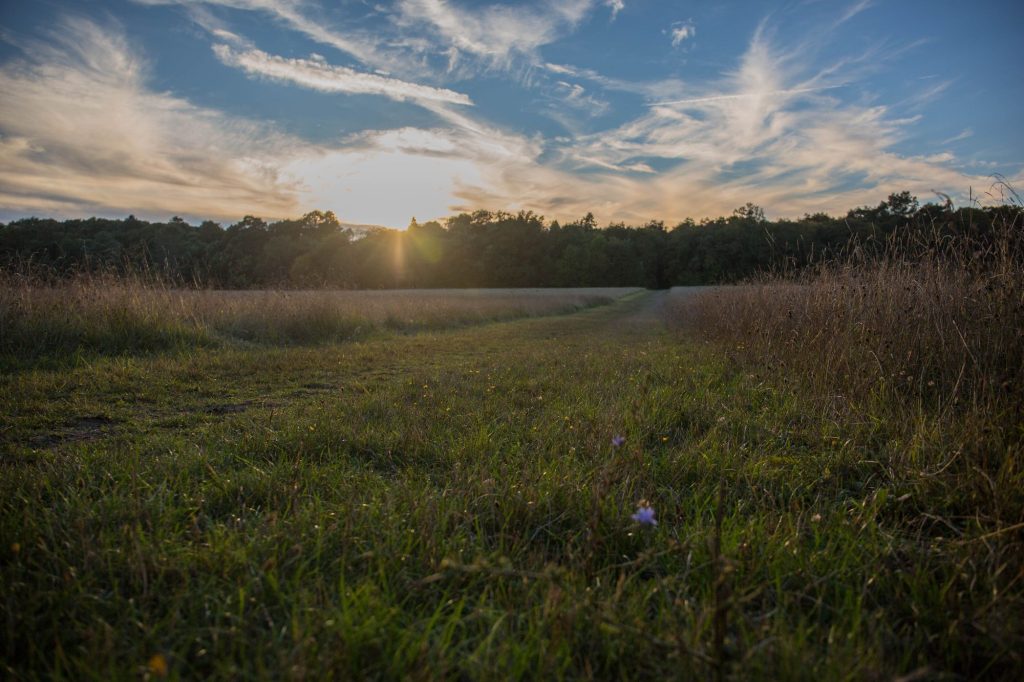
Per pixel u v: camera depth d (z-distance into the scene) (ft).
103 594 5.96
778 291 28.02
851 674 4.63
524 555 7.06
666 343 36.04
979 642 5.37
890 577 6.43
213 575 6.08
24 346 22.57
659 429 12.69
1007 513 7.56
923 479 8.70
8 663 4.94
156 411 15.81
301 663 4.58
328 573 6.53
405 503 8.22
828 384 15.28
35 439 12.51
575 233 288.10
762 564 6.62
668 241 279.49
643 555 6.20
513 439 12.05
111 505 7.88
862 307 17.70
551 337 43.29
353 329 40.06
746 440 11.87
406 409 14.87
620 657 5.04
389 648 4.99
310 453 11.07
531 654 4.96
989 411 10.00
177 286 35.78
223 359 25.27
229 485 8.92
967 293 14.78
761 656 4.85
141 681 4.58
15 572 6.03
